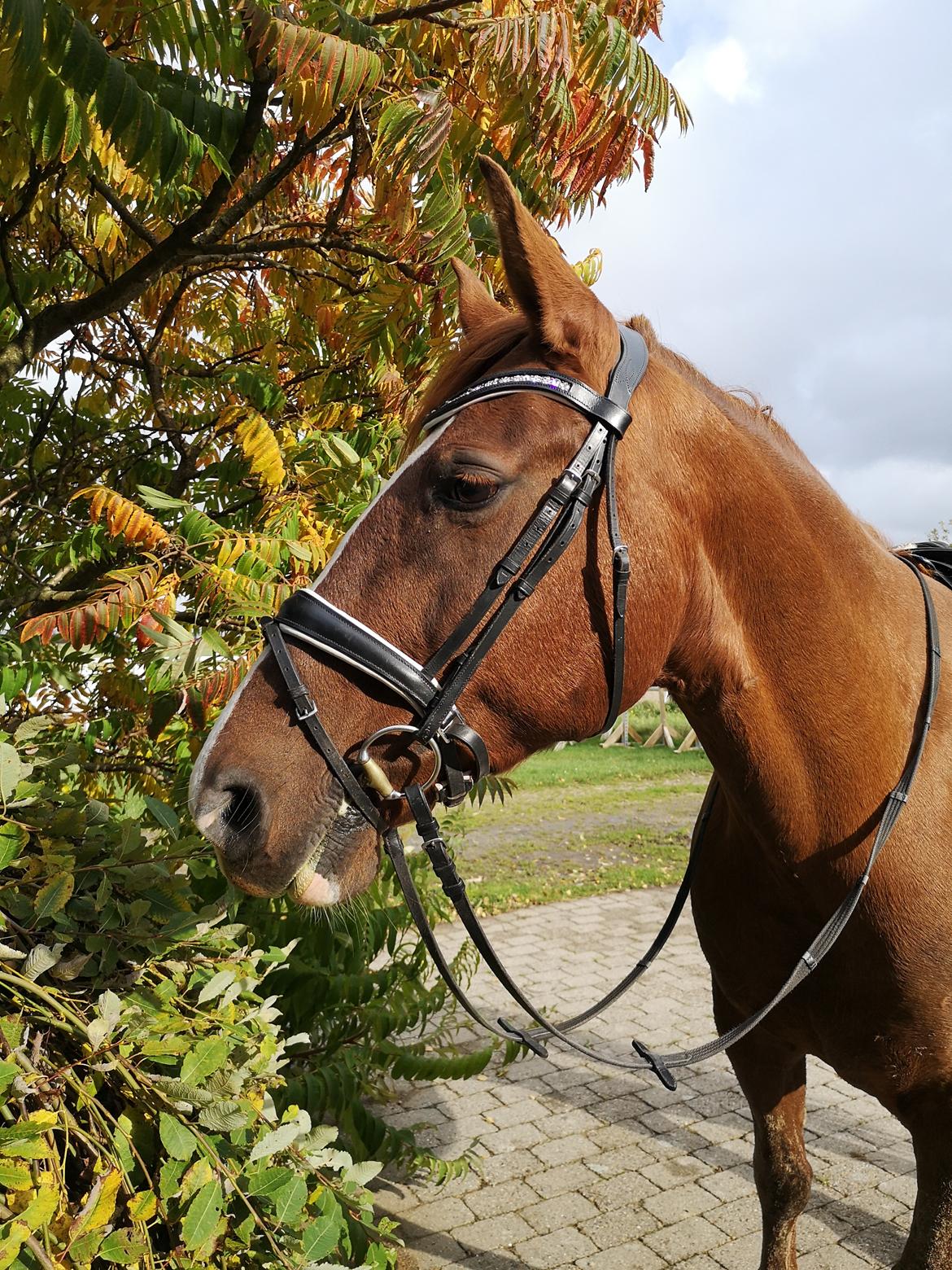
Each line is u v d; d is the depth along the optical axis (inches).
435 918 127.9
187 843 65.3
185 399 138.1
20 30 64.8
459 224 90.2
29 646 93.1
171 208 112.3
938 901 66.4
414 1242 109.8
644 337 67.7
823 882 67.3
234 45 86.5
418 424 61.4
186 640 77.9
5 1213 42.3
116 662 99.3
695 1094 147.1
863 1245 109.8
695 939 218.8
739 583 63.6
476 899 247.3
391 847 57.7
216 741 55.3
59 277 125.1
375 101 92.0
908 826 66.7
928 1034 67.8
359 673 55.1
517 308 65.4
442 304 105.0
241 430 95.3
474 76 97.2
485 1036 165.0
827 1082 153.7
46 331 98.4
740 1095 147.1
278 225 121.8
